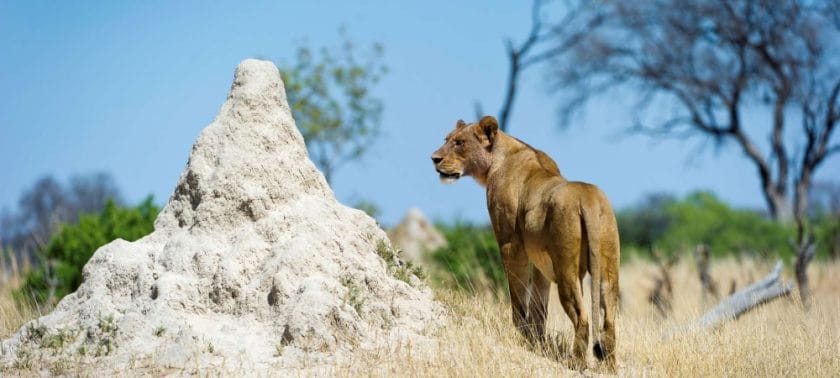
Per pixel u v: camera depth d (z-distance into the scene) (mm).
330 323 34688
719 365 36469
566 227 35031
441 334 37188
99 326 35375
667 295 59031
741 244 106250
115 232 57312
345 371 32500
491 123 40188
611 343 35156
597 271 34344
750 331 41500
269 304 35719
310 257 36781
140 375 32531
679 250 86188
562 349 37719
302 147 40750
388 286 38312
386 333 36281
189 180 39156
